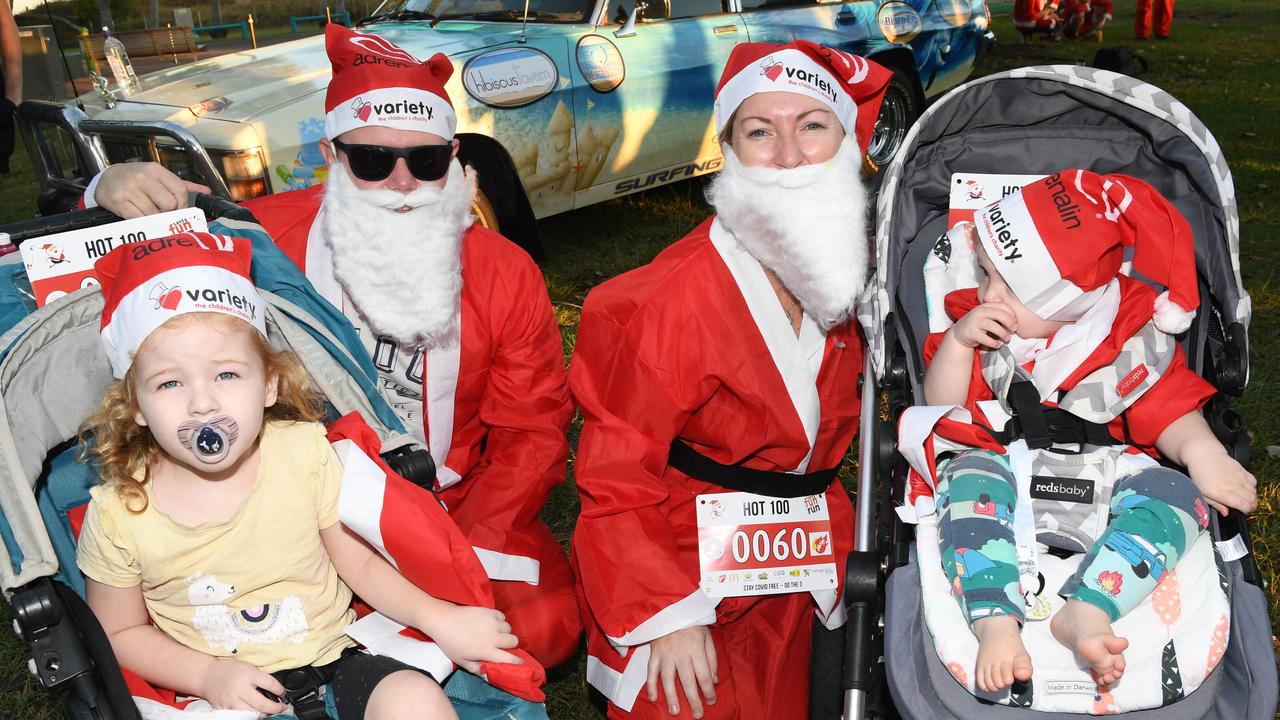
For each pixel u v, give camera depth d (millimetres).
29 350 2121
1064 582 2111
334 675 2150
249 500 2158
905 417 2326
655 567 2416
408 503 2148
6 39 5816
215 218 2627
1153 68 14312
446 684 2193
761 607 2715
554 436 2875
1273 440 4355
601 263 6500
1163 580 2059
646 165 6352
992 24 20453
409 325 2682
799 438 2545
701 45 6500
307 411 2281
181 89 5070
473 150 5391
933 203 2979
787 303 2588
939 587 2143
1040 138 2891
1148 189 2301
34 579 1776
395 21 6355
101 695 1791
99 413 2090
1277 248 6613
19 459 1957
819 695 2840
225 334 2035
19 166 10430
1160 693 1931
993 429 2389
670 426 2473
